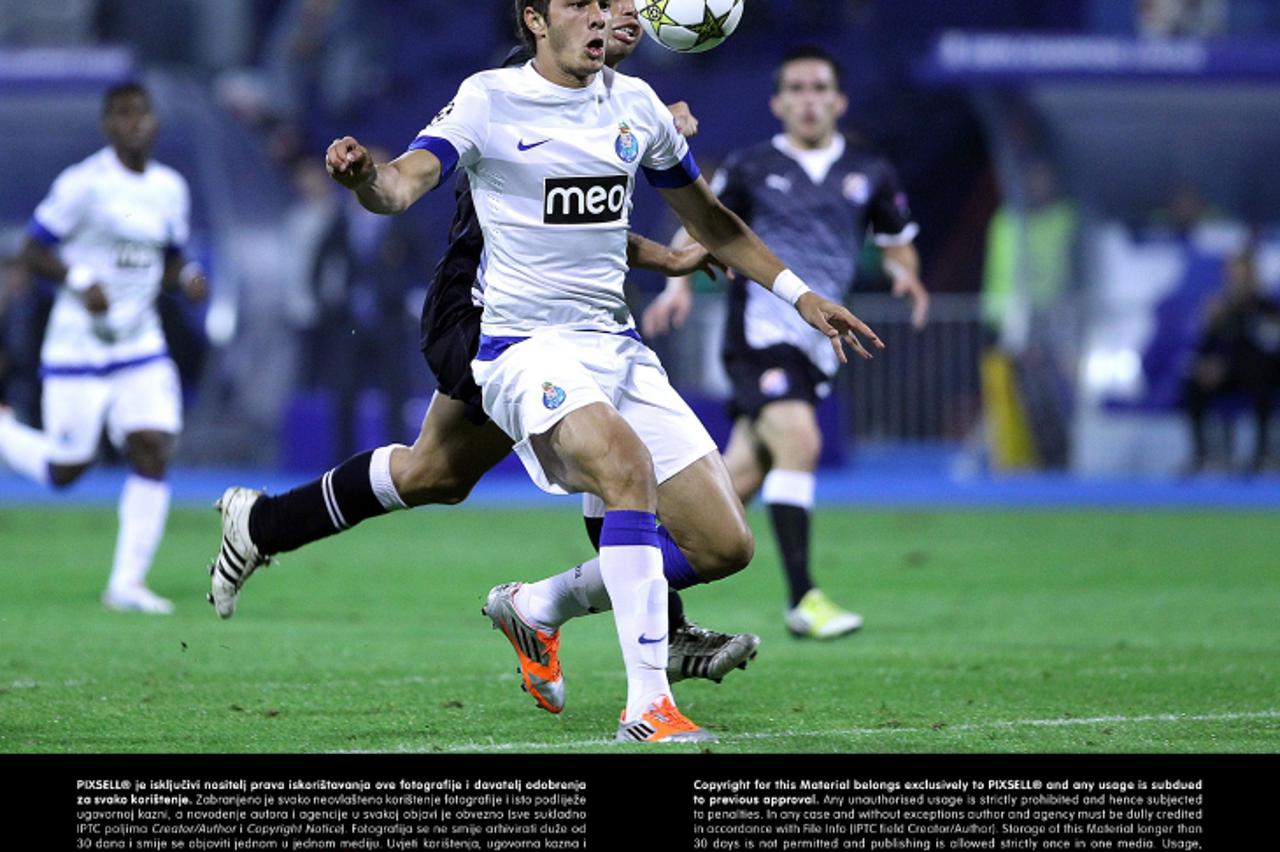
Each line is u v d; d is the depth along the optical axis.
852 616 29.36
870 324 69.38
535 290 19.44
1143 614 32.78
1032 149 69.56
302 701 22.28
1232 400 66.62
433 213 75.75
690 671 21.23
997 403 68.88
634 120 19.59
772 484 30.08
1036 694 23.20
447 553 44.19
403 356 64.31
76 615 31.47
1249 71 68.25
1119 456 68.81
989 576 39.66
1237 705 22.31
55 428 34.03
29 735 19.97
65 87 70.38
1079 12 83.94
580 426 18.78
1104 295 69.50
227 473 67.88
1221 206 70.62
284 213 71.31
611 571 18.80
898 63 83.75
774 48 84.81
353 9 86.31
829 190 31.52
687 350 66.81
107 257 33.25
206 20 85.88
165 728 20.39
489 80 19.14
